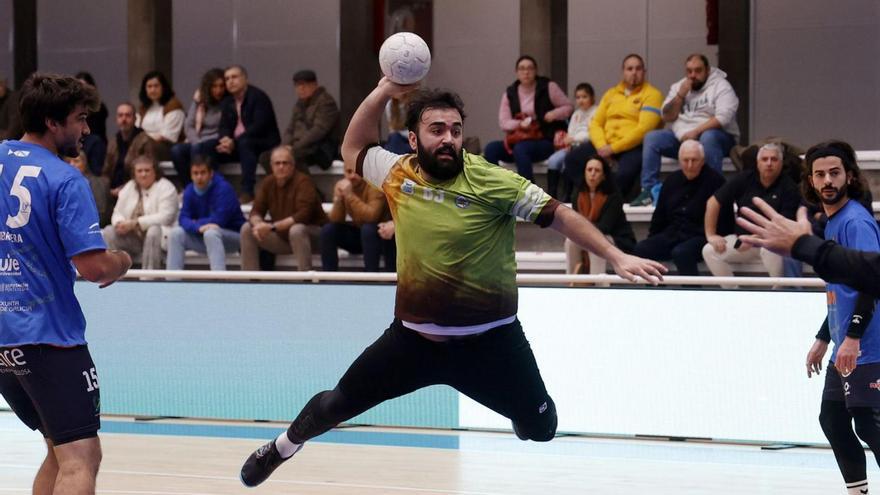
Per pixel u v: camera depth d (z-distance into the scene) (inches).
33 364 228.5
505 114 625.9
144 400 479.2
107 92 904.9
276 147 606.9
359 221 559.2
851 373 273.6
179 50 892.0
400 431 451.2
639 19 794.2
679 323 417.7
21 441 436.1
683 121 581.6
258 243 585.9
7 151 232.7
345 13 827.4
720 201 508.4
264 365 462.3
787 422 405.7
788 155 505.0
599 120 597.3
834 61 748.6
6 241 229.1
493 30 820.6
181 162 663.8
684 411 416.8
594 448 408.8
